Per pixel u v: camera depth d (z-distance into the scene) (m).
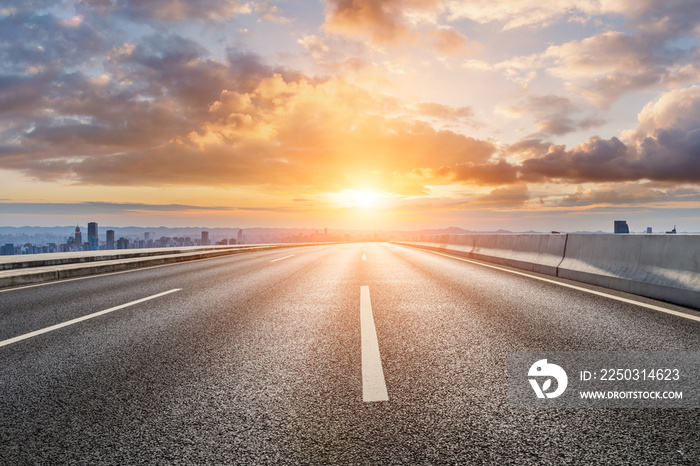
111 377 3.29
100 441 2.29
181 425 2.47
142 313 5.83
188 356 3.82
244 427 2.44
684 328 4.58
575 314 5.36
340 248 29.61
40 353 3.95
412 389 2.98
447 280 9.14
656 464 2.02
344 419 2.52
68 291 8.19
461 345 4.06
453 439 2.28
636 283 6.86
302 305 6.36
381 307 6.10
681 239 6.20
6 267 11.68
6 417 2.60
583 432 2.35
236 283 9.12
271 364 3.57
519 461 2.05
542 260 10.53
